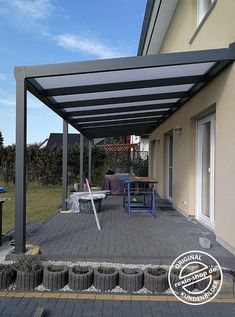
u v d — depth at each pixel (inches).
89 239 221.3
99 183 725.3
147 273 156.4
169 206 380.5
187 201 300.2
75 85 225.3
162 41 461.4
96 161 768.3
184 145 314.3
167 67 201.3
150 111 363.3
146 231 247.0
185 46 321.4
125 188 370.6
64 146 356.8
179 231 246.7
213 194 246.5
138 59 187.2
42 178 724.7
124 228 258.5
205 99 241.0
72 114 332.5
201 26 263.7
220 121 207.3
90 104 279.9
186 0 316.8
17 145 189.2
